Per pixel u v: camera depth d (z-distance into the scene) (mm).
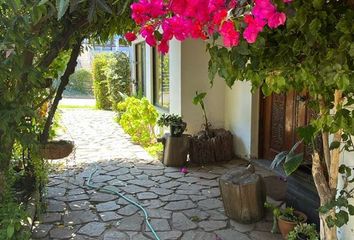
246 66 1586
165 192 4160
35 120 2873
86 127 8617
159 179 4633
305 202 3066
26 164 3535
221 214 3549
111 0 1819
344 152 2467
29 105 2654
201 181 4555
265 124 5238
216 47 1526
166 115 5973
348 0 1480
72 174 4805
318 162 2225
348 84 1425
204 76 5938
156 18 1235
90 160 5555
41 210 3541
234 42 1075
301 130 2094
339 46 1405
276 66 1604
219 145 5402
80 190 4207
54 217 3461
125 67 10922
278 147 4961
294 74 1620
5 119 2215
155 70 8062
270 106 5098
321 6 1376
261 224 3312
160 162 5449
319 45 1472
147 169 5078
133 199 3941
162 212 3604
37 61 2643
